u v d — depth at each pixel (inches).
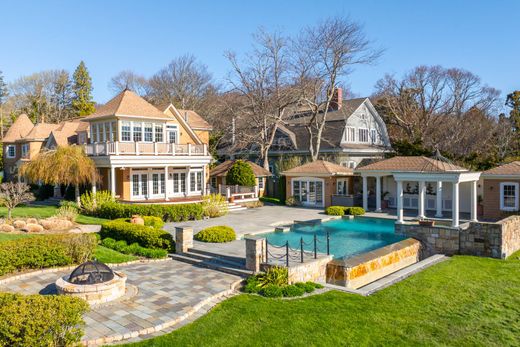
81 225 906.1
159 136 1285.7
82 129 1368.1
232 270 560.7
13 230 794.8
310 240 818.8
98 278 451.8
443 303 452.8
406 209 1223.5
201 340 349.7
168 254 673.0
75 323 311.4
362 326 381.4
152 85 2546.8
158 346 338.3
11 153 1743.4
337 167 1358.3
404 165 1107.9
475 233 727.1
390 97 2103.8
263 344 342.3
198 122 1558.8
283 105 1533.0
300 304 436.5
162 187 1309.1
